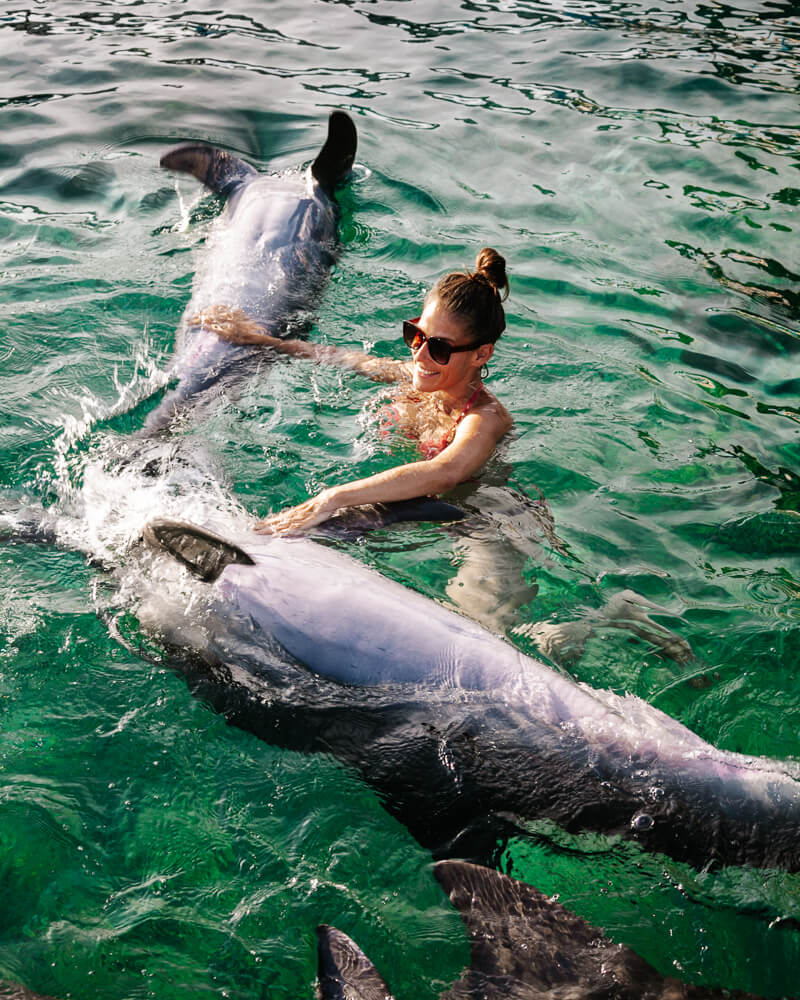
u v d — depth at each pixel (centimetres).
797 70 895
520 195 675
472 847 289
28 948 261
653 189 692
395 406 458
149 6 1050
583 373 504
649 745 293
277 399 459
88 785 300
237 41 944
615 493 427
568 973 253
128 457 418
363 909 274
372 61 905
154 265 562
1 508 389
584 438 457
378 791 301
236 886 278
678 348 531
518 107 812
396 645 317
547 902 272
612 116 802
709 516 417
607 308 562
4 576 361
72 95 804
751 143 759
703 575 387
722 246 630
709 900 274
